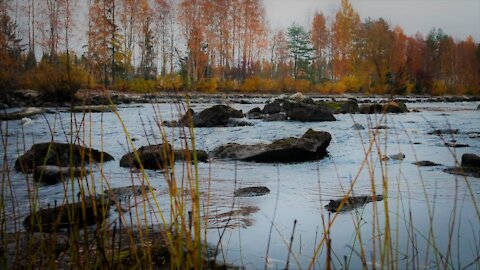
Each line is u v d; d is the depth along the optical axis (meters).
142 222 3.46
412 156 7.50
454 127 12.87
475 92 51.38
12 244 2.85
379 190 4.75
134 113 17.72
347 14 50.97
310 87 44.59
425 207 3.91
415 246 2.87
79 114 16.81
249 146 7.41
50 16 38.53
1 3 35.97
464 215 3.61
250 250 2.83
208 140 10.14
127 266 2.45
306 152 7.17
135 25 39.22
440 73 55.81
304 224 3.44
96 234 2.18
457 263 2.54
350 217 3.62
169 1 41.84
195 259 1.78
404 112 19.41
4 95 20.34
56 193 4.65
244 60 47.09
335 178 5.61
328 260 1.77
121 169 6.31
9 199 4.38
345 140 9.99
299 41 55.94
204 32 39.56
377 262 2.58
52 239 2.36
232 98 32.34
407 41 48.28
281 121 15.09
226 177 5.68
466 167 6.09
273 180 5.46
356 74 45.22
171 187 1.95
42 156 6.22
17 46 38.06
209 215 3.71
